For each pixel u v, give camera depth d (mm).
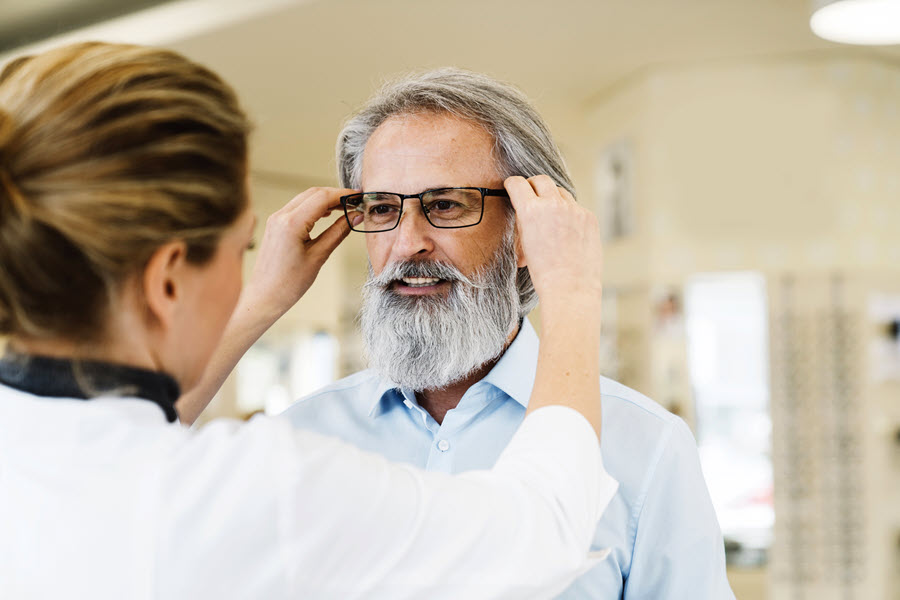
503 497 729
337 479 690
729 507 4672
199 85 740
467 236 1150
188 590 664
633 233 4961
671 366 4742
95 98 680
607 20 4148
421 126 1158
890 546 4566
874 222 4617
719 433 4707
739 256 4676
